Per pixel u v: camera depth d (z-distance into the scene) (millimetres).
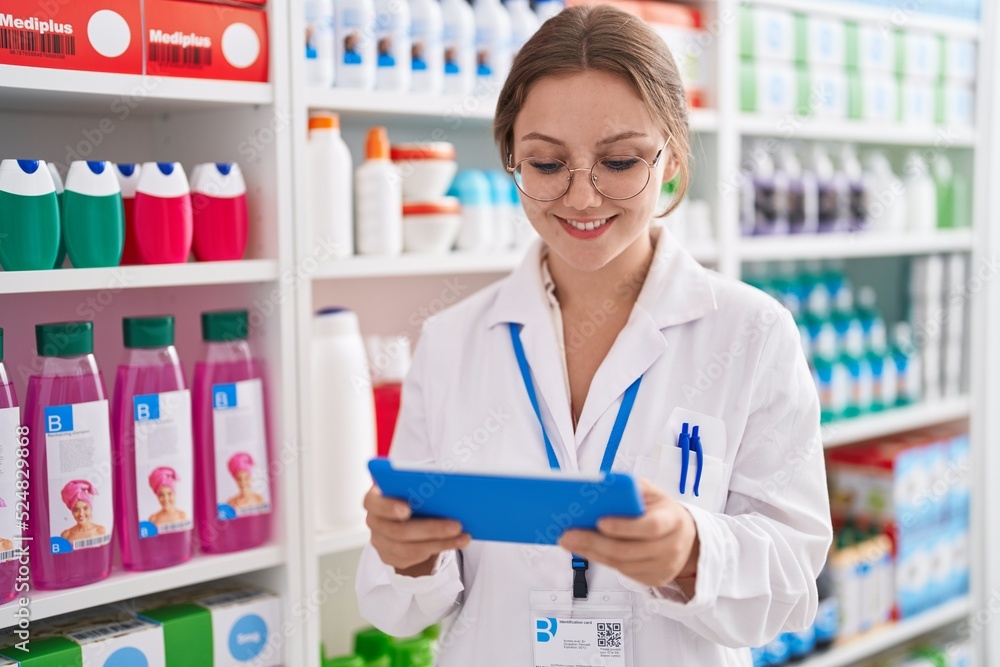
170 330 1461
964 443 2736
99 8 1358
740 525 1171
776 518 1246
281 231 1557
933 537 2619
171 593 1623
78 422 1364
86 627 1458
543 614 1246
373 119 1934
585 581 1235
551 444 1302
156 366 1452
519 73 1211
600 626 1228
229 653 1538
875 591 2469
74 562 1370
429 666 1841
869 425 2436
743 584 1135
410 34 1753
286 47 1543
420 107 1741
